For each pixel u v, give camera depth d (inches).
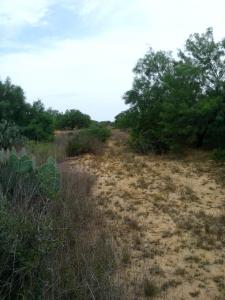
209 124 700.0
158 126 768.3
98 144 813.2
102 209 370.9
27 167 325.1
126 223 335.3
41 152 648.4
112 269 215.9
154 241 301.0
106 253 234.5
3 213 184.4
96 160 684.1
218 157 639.8
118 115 885.2
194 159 664.4
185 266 261.9
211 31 736.3
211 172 559.8
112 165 625.6
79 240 241.3
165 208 383.9
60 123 1636.3
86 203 352.5
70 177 428.5
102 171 572.7
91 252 227.9
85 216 320.5
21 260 168.9
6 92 888.9
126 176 536.4
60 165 511.5
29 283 169.6
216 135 703.1
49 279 174.1
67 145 783.7
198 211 377.1
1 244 172.4
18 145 715.4
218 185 483.2
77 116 1638.8
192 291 230.5
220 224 336.8
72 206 326.6
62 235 221.8
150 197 427.5
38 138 896.3
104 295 178.7
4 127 737.6
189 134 730.2
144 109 797.2
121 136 1058.1
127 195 432.8
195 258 271.7
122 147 859.4
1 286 165.5
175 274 249.9
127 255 261.9
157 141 755.4
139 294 218.5
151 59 808.3
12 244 171.3
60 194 332.5
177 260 270.4
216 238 306.2
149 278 237.8
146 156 724.7
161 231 322.7
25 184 299.7
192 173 556.7
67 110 1684.3
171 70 781.3
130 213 368.2
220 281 242.8
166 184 486.0
